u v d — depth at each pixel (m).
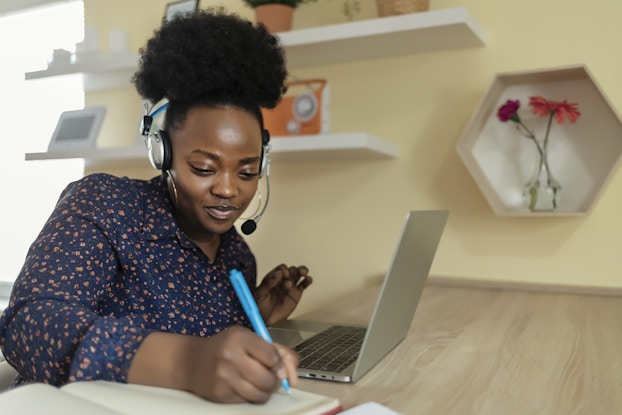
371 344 0.85
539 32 1.76
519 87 1.78
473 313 1.35
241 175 1.00
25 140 2.84
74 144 2.18
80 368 0.69
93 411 0.57
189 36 0.99
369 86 1.98
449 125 1.87
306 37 1.79
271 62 1.06
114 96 2.45
